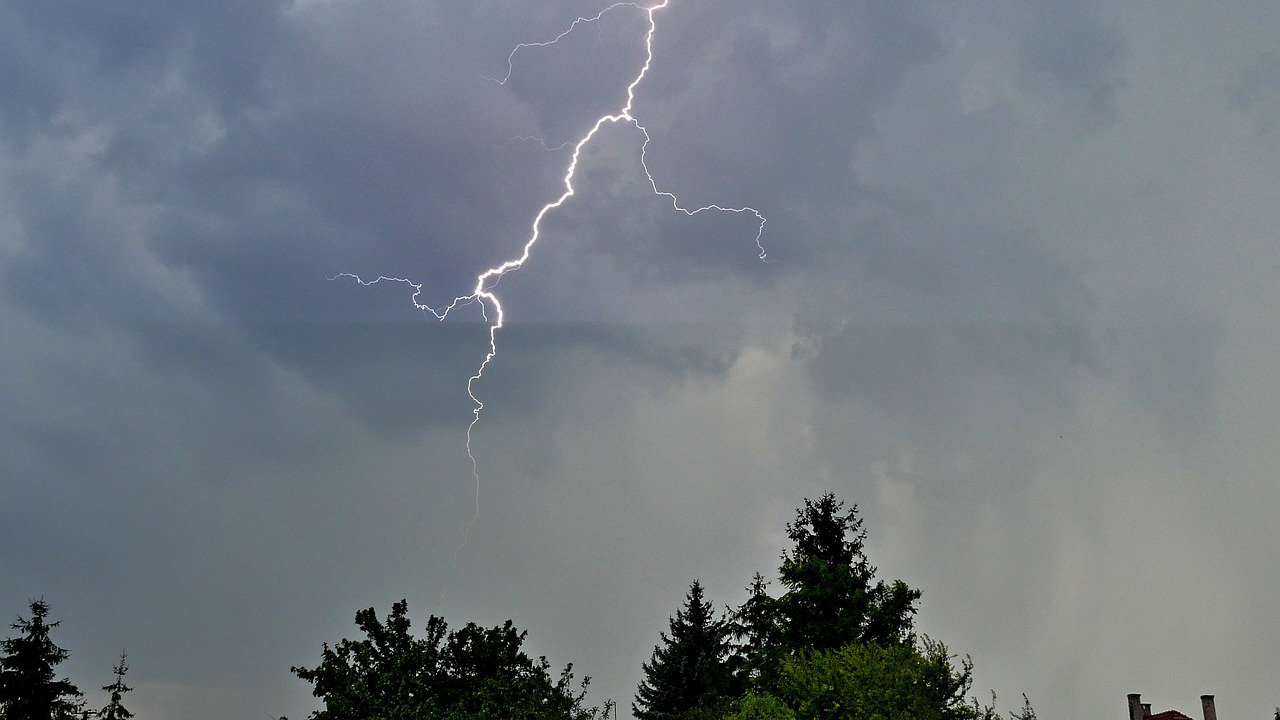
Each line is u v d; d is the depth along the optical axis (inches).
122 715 1413.6
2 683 1323.8
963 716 949.8
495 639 1173.7
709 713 1804.9
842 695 947.3
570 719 1407.5
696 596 2372.0
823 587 1421.0
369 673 1064.8
